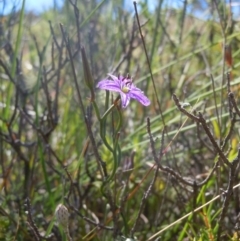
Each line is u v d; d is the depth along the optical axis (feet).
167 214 0.99
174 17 1.48
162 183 0.98
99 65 1.30
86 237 0.83
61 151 1.14
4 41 1.15
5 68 0.92
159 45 1.32
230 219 0.81
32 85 1.10
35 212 0.93
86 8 1.24
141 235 0.90
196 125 0.84
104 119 0.67
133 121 1.23
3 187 0.97
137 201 0.97
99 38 1.31
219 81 1.13
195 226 0.80
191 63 1.31
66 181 0.92
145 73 1.21
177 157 1.03
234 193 0.81
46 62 1.41
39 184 1.04
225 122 0.89
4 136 0.94
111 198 0.75
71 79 1.16
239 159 0.67
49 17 1.48
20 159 1.00
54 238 0.84
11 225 0.85
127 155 1.03
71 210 0.81
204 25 1.40
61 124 1.21
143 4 1.31
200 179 0.97
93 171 0.99
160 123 1.07
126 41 1.30
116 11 1.28
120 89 0.65
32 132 1.25
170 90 1.18
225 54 0.90
